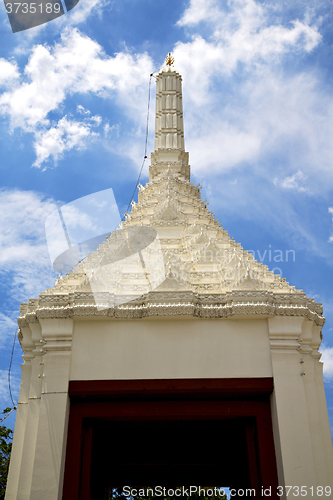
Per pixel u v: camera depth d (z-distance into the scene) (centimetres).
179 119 3173
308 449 1533
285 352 1688
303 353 1720
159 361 1664
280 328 1719
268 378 1650
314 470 1504
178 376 1642
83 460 1634
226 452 2145
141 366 1656
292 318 1733
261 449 1602
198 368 1655
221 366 1658
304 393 1619
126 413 1666
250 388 1634
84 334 1711
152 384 1634
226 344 1694
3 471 2502
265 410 1669
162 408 1681
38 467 1498
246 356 1677
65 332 1705
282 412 1589
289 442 1543
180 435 1997
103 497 2164
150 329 1717
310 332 1761
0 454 2564
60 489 1486
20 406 1689
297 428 1564
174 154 2928
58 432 1553
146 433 1955
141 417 1689
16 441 1631
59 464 1507
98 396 1658
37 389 1661
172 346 1688
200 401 1698
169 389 1634
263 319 1739
